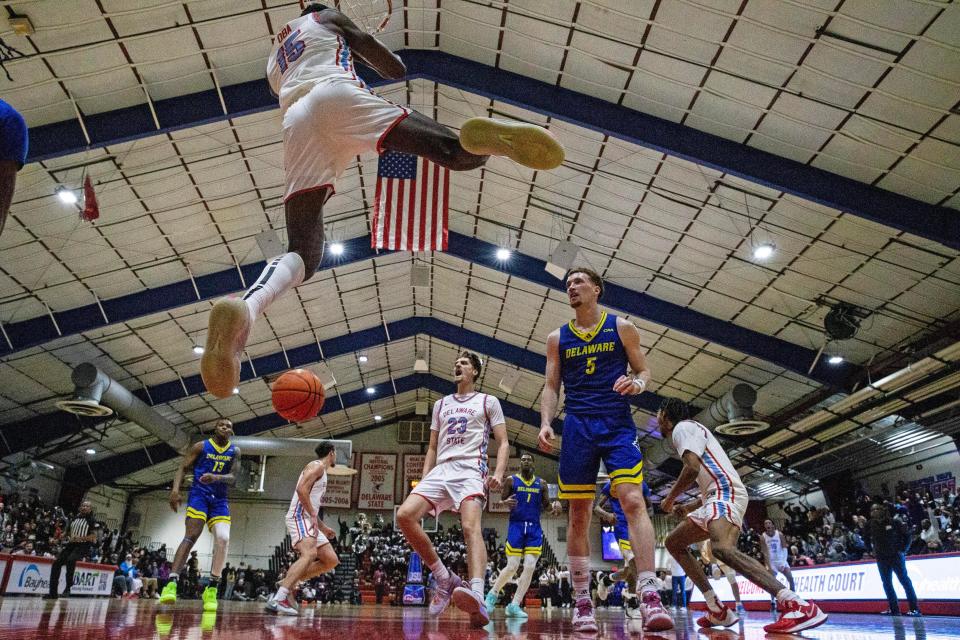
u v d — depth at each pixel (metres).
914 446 19.44
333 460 7.13
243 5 10.27
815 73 9.88
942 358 14.05
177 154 12.63
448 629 3.25
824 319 14.73
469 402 4.62
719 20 9.69
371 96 2.39
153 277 15.77
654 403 22.19
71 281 14.78
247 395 24.16
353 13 6.47
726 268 14.88
